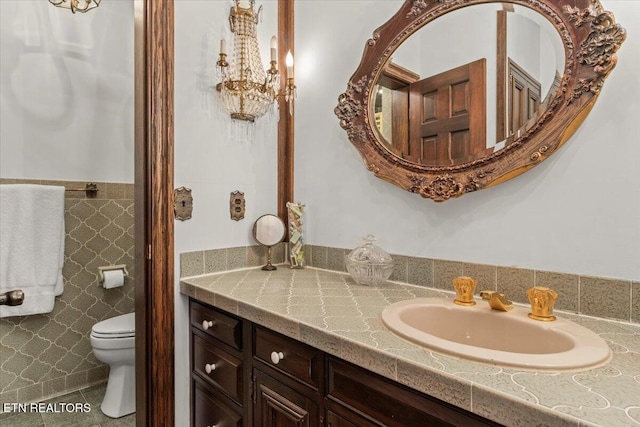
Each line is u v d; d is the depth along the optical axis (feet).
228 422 4.04
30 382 6.43
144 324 4.48
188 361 4.78
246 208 5.45
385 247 4.67
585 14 3.11
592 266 3.12
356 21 5.01
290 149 5.93
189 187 4.75
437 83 4.14
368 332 2.81
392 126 4.52
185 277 4.72
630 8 2.94
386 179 4.52
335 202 5.28
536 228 3.43
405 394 2.37
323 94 5.44
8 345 6.20
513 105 3.55
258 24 5.54
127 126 7.70
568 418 1.64
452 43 4.02
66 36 6.89
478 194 3.84
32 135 6.52
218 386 4.20
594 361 2.17
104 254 7.32
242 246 5.40
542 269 3.39
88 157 7.16
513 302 3.56
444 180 3.99
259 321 3.51
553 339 2.73
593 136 3.10
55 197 6.34
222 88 4.96
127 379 6.27
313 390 3.05
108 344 5.98
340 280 4.71
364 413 2.63
